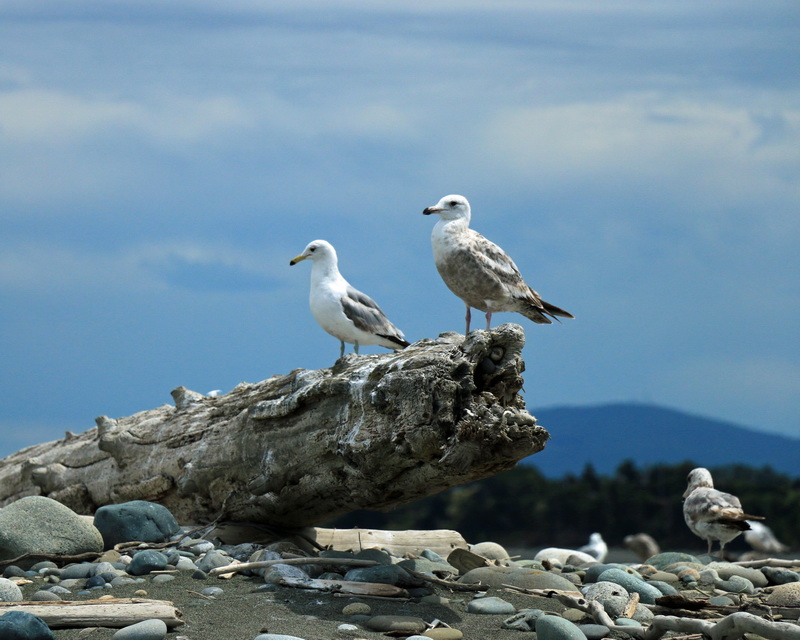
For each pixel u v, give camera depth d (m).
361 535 12.75
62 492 13.76
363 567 10.10
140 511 11.41
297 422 11.05
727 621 7.94
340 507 11.19
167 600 8.88
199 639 7.87
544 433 9.52
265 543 11.61
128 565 10.25
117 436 13.20
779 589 10.45
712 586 11.41
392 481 10.25
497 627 8.80
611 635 8.72
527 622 8.88
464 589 9.95
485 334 9.55
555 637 8.28
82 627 7.98
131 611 8.09
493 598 9.53
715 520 13.88
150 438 12.98
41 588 9.41
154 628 7.79
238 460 11.71
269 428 11.38
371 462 9.99
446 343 10.16
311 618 8.56
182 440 12.54
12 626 7.38
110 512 11.30
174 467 12.45
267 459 11.29
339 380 10.45
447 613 9.12
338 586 9.42
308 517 11.70
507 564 12.74
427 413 9.35
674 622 8.34
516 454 9.49
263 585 9.55
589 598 9.81
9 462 15.43
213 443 12.07
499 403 9.71
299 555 10.66
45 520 10.73
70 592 9.19
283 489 11.25
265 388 11.81
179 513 12.70
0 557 10.45
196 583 9.65
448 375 9.38
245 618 8.47
